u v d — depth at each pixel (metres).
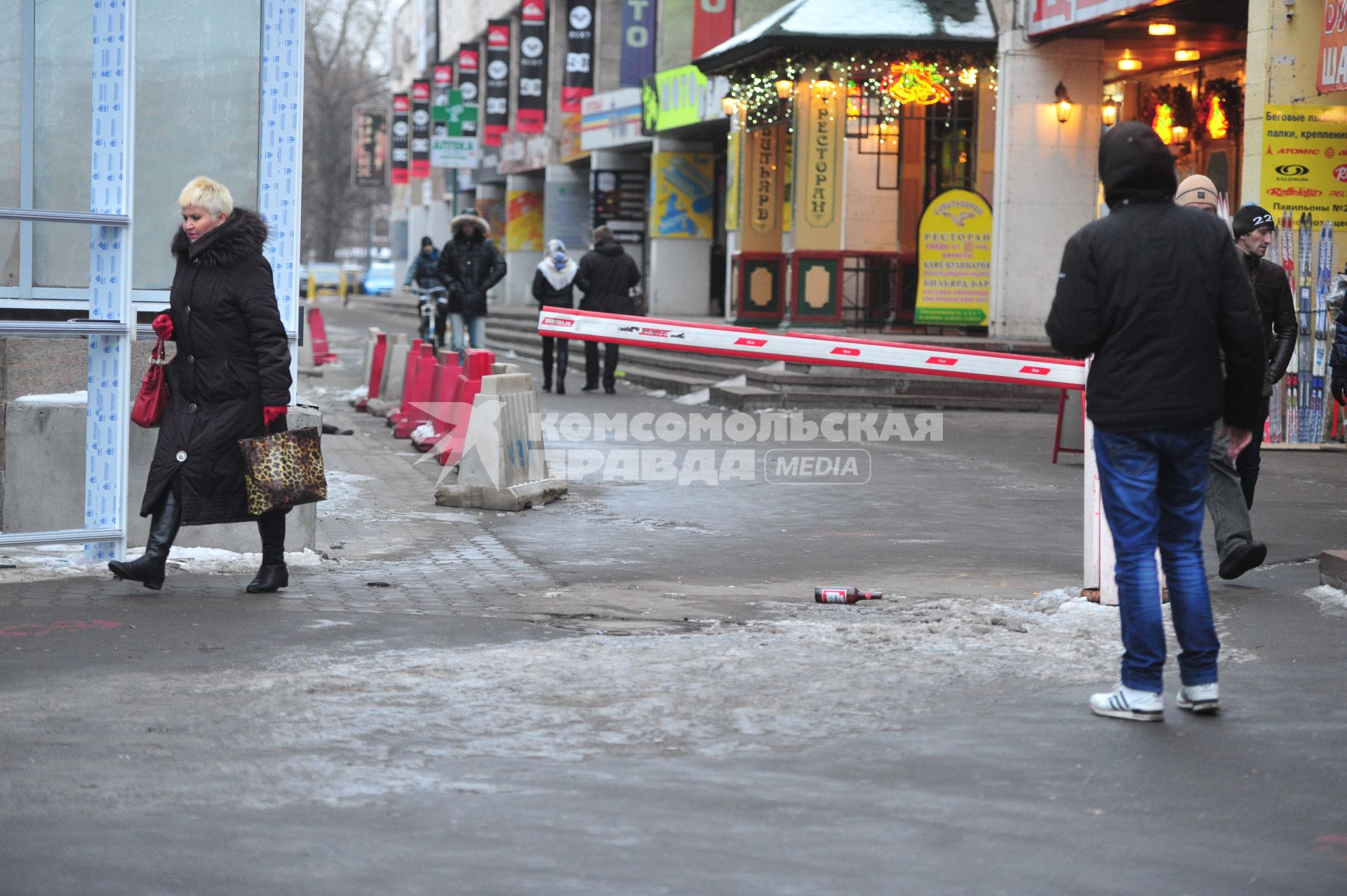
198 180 10.45
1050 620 10.07
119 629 9.56
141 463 12.07
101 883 5.45
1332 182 21.80
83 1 12.69
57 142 12.79
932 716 7.79
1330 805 6.48
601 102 55.75
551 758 7.00
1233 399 8.07
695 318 48.84
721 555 13.16
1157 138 7.82
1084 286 7.78
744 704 7.96
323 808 6.27
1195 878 5.65
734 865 5.68
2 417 12.40
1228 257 7.77
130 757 6.95
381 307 85.38
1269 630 10.07
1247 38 25.80
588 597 11.11
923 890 5.47
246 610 10.23
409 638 9.48
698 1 44.09
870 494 17.11
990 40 32.78
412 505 15.72
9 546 10.92
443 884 5.45
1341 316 13.32
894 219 36.00
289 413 12.23
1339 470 19.28
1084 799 6.52
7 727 7.42
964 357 11.60
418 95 86.31
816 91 34.12
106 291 11.33
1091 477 10.52
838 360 11.73
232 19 12.81
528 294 72.81
